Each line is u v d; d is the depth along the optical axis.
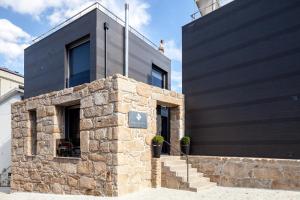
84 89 8.65
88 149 8.25
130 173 7.80
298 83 7.75
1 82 21.61
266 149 8.30
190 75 10.80
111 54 11.20
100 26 10.86
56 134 9.79
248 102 8.91
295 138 7.68
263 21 8.77
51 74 12.71
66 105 10.02
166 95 9.88
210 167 8.78
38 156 10.28
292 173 7.24
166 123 13.32
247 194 7.02
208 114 10.04
